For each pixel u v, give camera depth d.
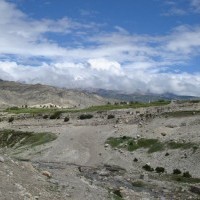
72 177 69.19
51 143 130.62
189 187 77.62
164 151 106.69
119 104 199.88
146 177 88.25
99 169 97.88
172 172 92.50
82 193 52.41
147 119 138.75
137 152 111.88
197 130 114.88
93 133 136.00
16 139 143.25
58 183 54.28
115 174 91.38
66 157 115.94
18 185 43.44
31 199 40.84
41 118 166.62
